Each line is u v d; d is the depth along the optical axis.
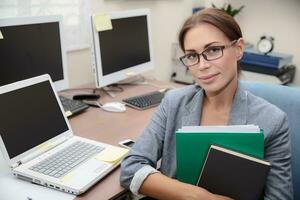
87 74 2.03
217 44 0.89
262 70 2.44
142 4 2.31
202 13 0.92
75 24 1.88
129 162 0.96
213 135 0.85
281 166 0.89
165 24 2.58
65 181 0.92
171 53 2.70
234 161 0.83
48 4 1.73
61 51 1.58
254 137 0.83
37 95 1.11
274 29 2.72
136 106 1.62
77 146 1.12
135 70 1.95
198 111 1.00
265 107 0.95
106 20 1.67
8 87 1.01
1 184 0.94
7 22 1.29
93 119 1.46
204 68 0.90
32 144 1.04
